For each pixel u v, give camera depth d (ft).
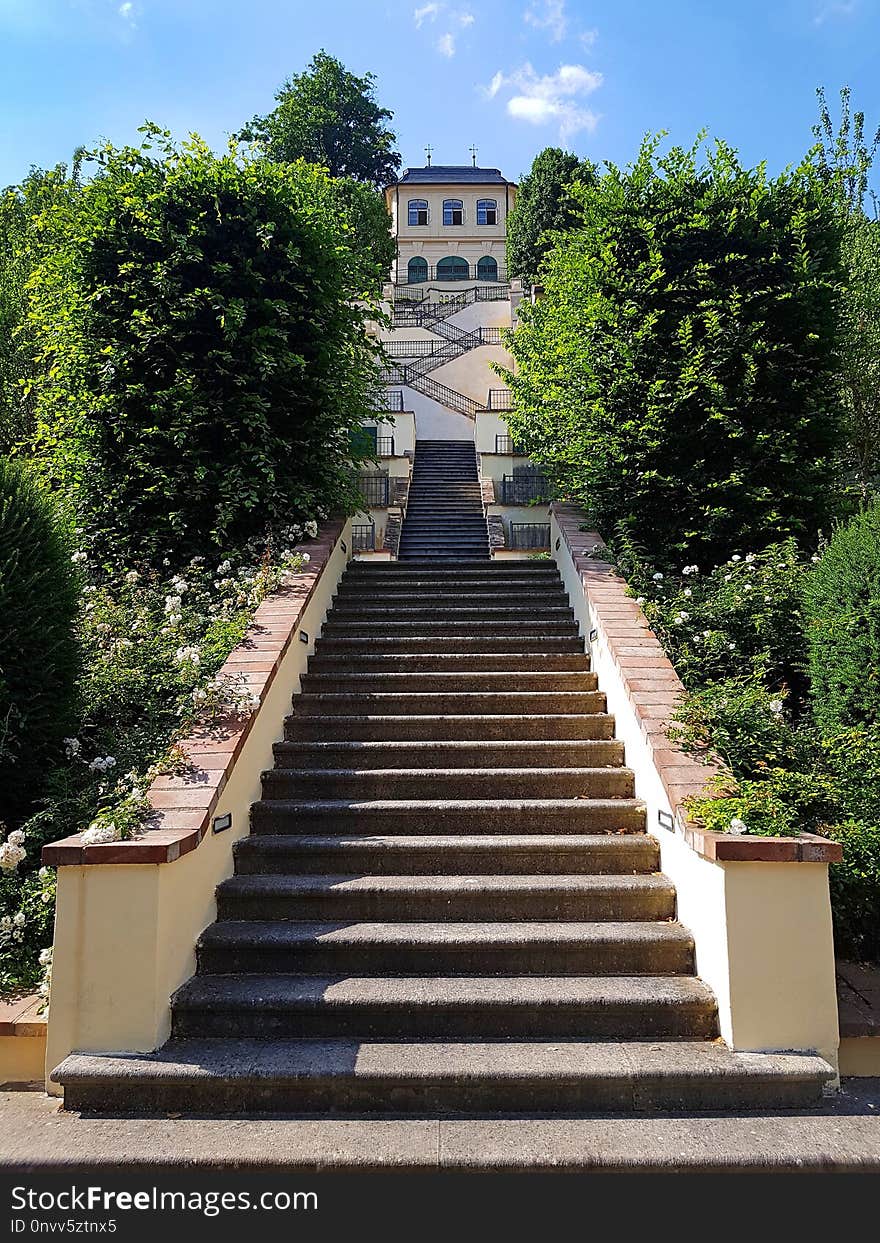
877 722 14.76
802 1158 8.59
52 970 10.29
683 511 24.29
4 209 42.01
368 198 100.89
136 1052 10.11
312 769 16.48
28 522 15.07
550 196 109.09
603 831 14.48
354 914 12.71
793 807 11.65
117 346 22.57
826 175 27.45
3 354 35.50
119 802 12.73
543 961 11.72
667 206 25.71
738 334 24.09
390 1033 10.73
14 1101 9.99
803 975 10.28
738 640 18.83
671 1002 10.66
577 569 22.58
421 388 81.41
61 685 15.14
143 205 22.80
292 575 21.49
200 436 23.24
